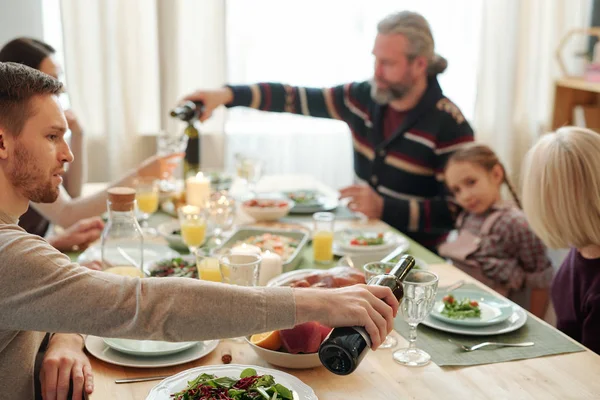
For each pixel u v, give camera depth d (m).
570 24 4.14
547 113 4.20
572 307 1.70
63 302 1.06
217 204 2.11
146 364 1.33
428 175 2.78
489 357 1.41
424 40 2.65
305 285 1.50
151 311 1.07
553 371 1.36
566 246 1.65
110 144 3.58
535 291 2.41
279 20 3.75
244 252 1.58
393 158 2.79
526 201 1.65
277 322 1.09
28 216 2.53
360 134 2.95
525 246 2.36
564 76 3.93
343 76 3.90
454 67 4.05
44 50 2.46
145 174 2.46
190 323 1.08
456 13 3.97
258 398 1.12
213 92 2.79
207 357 1.39
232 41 3.72
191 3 3.57
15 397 1.24
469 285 1.80
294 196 2.69
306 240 2.05
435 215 2.56
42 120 1.17
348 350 1.07
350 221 2.45
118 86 3.53
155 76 3.67
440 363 1.38
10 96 1.15
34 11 3.52
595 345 1.60
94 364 1.36
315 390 1.26
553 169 1.58
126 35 3.49
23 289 1.06
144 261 1.95
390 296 1.17
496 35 3.98
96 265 1.79
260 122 3.89
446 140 2.71
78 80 3.49
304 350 1.32
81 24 3.43
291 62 3.82
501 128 4.10
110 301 1.06
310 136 3.96
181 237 2.11
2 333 1.19
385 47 2.65
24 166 1.17
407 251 2.10
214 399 1.11
